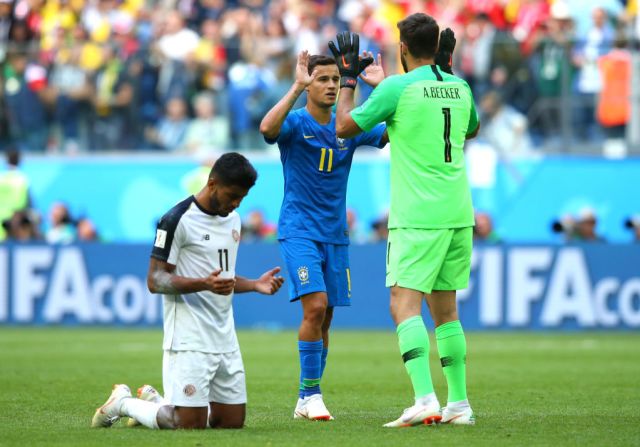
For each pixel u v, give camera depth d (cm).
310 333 2628
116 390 2392
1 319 6378
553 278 6084
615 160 6912
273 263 6259
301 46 7281
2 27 7838
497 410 2767
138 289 6281
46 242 6344
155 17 7906
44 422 2503
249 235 6544
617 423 2467
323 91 2692
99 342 5284
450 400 2459
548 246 6084
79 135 7250
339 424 2455
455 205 2391
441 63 2523
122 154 7181
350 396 3178
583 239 6488
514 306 6091
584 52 6950
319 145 2698
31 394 3158
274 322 6303
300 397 2639
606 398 3078
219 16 7869
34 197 7169
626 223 6669
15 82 7281
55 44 7525
